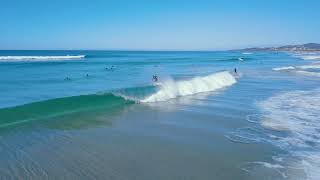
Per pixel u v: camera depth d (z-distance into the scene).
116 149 10.09
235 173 8.34
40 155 9.36
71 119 13.81
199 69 46.94
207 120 14.22
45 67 50.00
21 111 14.12
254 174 8.26
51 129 12.14
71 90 23.67
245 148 10.37
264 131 12.36
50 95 21.09
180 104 18.12
